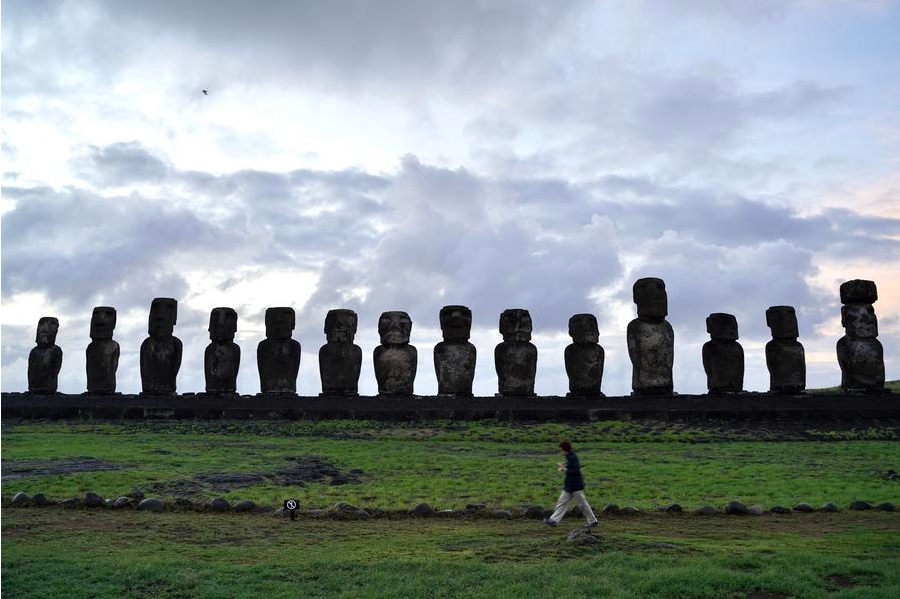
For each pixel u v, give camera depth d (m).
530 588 12.54
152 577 13.10
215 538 16.20
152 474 22.28
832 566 13.58
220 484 21.58
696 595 12.35
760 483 22.33
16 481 21.36
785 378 37.00
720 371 36.50
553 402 35.12
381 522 18.03
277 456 26.25
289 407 35.75
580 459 26.20
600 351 36.56
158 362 38.28
